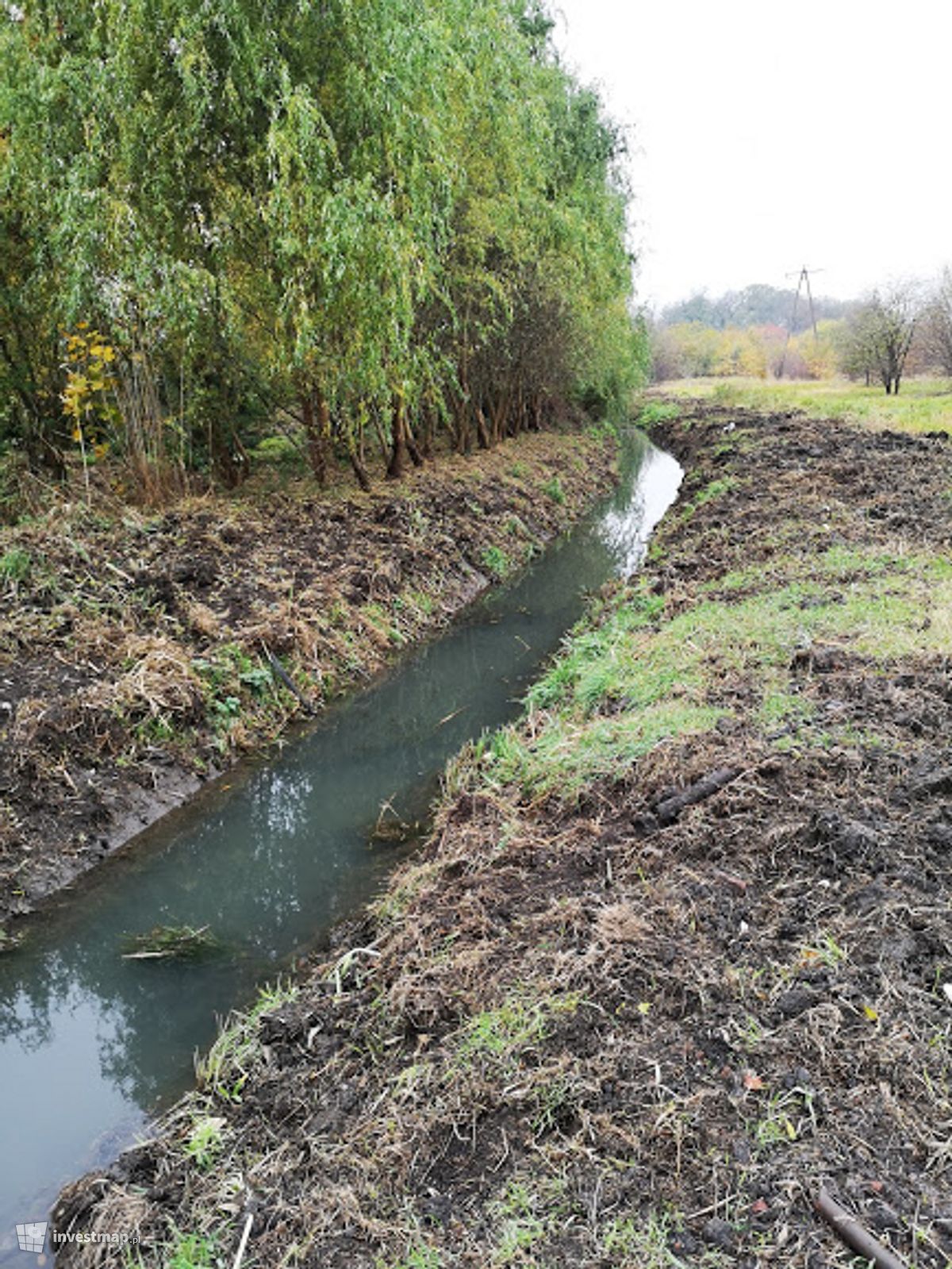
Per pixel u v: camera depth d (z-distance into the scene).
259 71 9.38
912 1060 2.97
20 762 5.96
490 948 4.04
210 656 7.64
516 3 16.89
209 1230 2.99
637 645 7.59
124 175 9.61
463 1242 2.71
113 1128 3.77
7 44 9.70
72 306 9.37
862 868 3.93
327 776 6.98
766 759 4.81
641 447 29.44
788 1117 2.86
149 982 4.72
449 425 16.64
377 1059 3.65
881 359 32.28
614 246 21.44
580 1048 3.33
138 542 9.27
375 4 9.76
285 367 10.49
